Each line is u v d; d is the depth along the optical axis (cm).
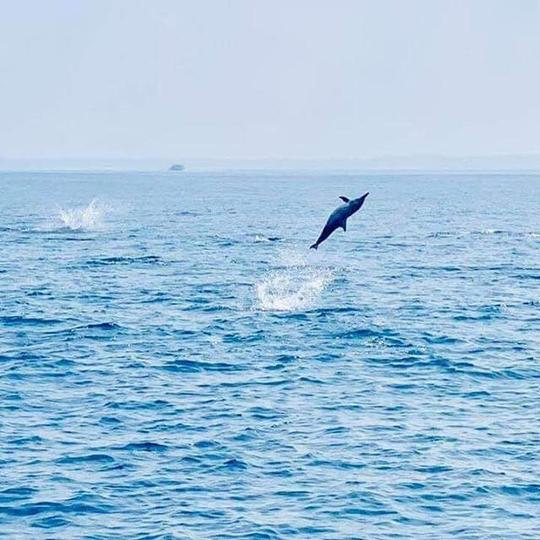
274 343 4578
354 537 2564
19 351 4425
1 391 3781
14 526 2625
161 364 4191
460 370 4100
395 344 4562
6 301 5756
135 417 3466
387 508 2731
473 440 3234
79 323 5062
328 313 5325
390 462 3047
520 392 3788
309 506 2742
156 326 4978
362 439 3244
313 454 3112
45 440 3234
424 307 5584
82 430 3331
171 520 2658
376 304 5669
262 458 3083
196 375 4016
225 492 2834
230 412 3519
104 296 5956
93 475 2950
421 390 3812
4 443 3203
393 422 3416
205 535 2575
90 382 3916
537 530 2600
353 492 2830
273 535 2573
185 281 6638
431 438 3253
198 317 5219
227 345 4541
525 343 4631
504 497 2798
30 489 2847
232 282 6594
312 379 3953
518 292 6238
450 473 2961
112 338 4700
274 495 2816
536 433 3303
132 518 2673
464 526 2623
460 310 5503
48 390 3803
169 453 3120
